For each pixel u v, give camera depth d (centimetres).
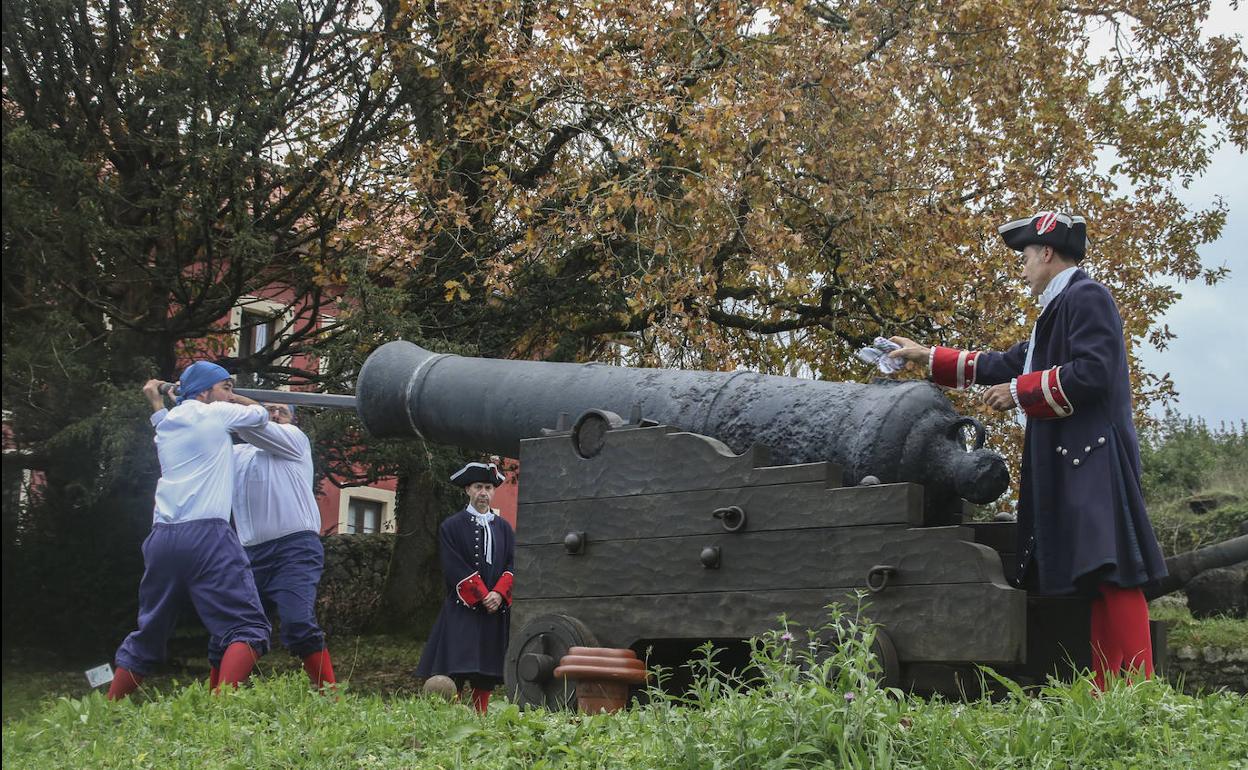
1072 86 1392
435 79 1222
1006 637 370
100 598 1017
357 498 2008
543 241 1157
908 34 1212
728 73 1129
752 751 302
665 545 452
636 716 371
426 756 364
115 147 1041
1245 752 304
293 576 585
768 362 1409
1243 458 1825
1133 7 1474
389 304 1047
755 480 432
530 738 357
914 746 308
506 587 696
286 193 1205
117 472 977
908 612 391
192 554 516
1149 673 377
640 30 1159
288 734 403
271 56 1020
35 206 911
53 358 918
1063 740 312
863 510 405
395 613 1498
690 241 1214
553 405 528
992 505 1285
